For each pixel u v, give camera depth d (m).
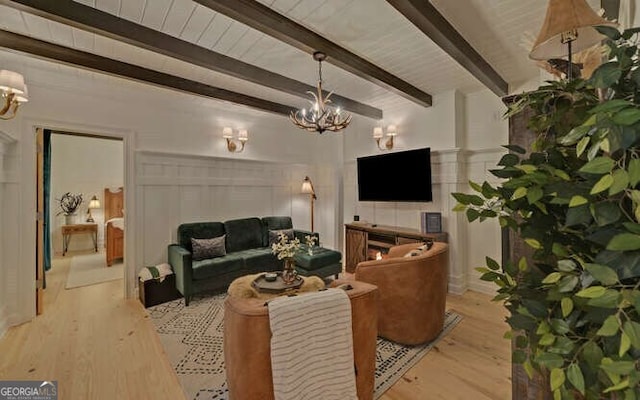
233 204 4.79
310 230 5.82
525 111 1.20
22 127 3.02
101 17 2.17
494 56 2.94
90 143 6.60
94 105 3.51
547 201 0.75
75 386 2.03
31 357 2.37
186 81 3.49
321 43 2.55
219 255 4.01
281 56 2.94
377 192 4.61
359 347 1.76
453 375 2.17
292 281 2.65
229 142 4.65
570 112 0.83
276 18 2.22
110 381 2.09
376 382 2.09
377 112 4.71
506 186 0.73
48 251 4.83
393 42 2.68
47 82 3.19
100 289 4.03
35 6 1.89
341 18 2.30
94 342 2.62
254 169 5.04
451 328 2.89
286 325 1.49
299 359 1.50
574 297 0.66
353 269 4.79
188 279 3.47
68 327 2.90
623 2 1.44
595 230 0.62
